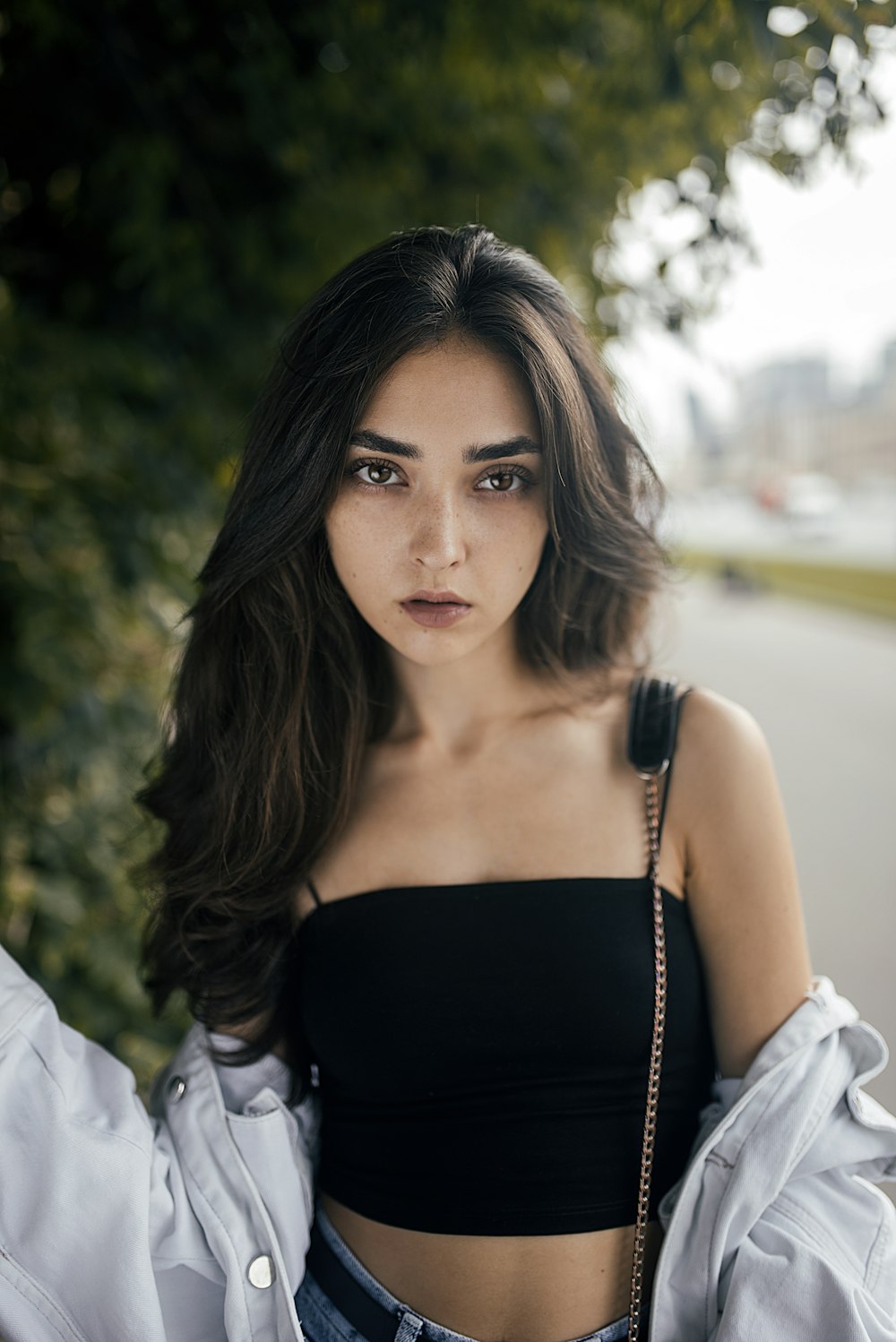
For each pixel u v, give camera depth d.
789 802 6.25
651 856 1.08
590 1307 1.05
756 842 1.07
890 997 3.73
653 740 1.12
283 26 2.01
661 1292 1.01
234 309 2.33
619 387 1.23
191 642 1.25
